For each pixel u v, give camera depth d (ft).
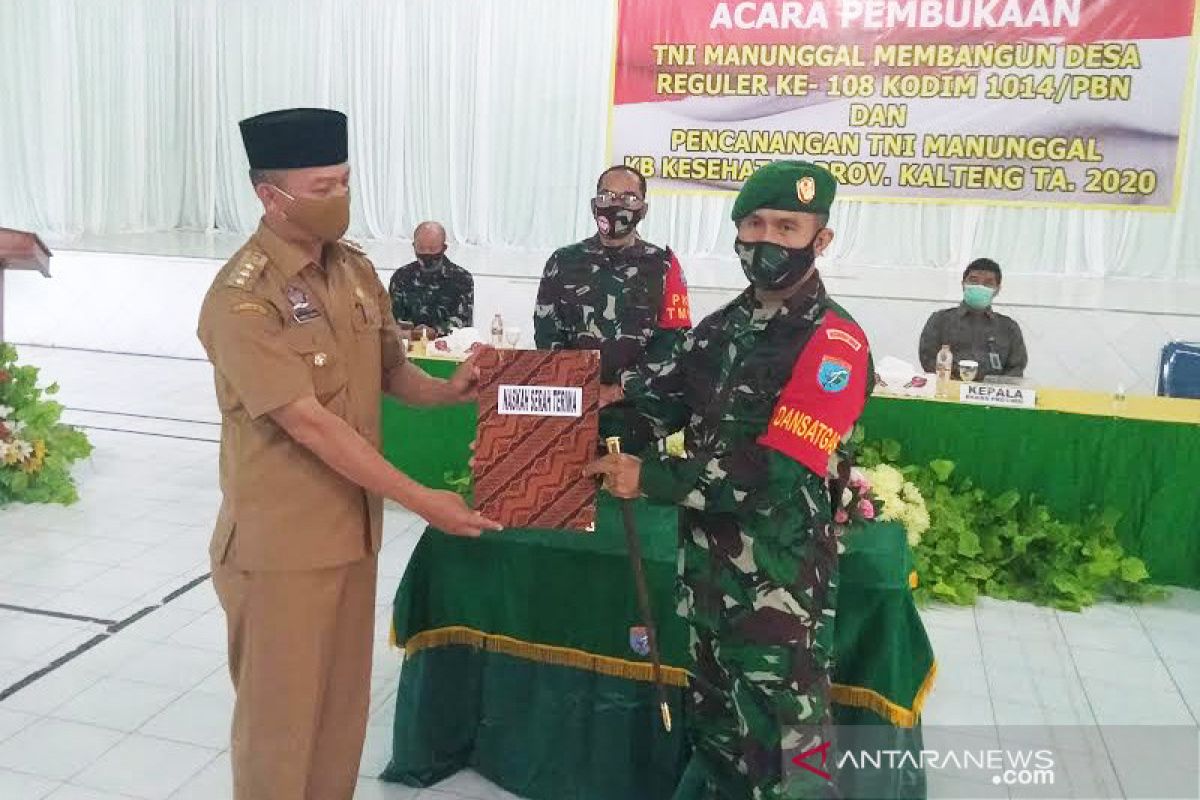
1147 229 26.16
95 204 33.37
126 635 11.61
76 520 15.19
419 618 8.73
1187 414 13.35
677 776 8.18
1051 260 26.86
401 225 31.96
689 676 7.47
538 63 29.73
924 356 16.37
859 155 23.22
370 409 7.19
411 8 30.60
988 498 13.67
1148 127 21.76
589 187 30.04
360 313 7.08
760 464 6.34
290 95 32.53
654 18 23.52
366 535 7.14
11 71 32.32
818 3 22.77
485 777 8.98
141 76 33.42
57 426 17.13
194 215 34.65
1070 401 13.96
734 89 23.47
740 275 26.30
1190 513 13.07
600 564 8.17
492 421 6.90
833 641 7.31
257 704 6.99
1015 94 22.24
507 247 30.96
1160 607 13.03
